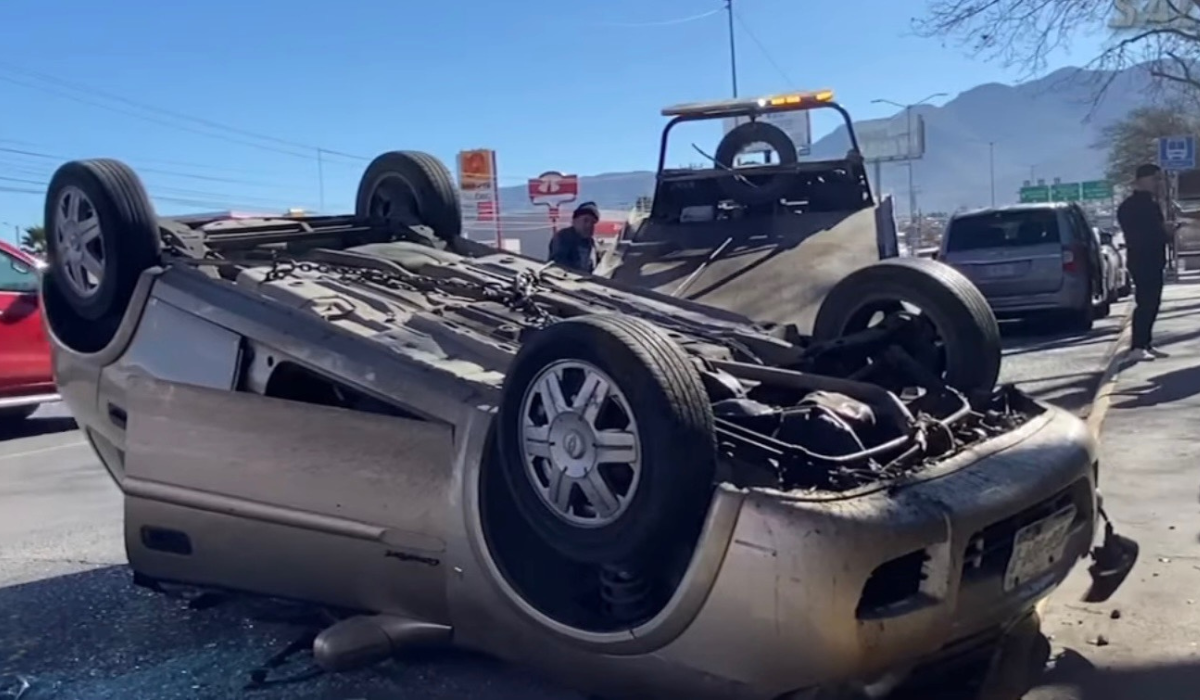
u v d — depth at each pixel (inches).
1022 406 186.2
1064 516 162.2
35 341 443.8
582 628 150.3
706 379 168.9
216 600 210.1
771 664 137.8
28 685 179.5
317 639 165.8
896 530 135.7
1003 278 615.5
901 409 165.2
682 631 142.6
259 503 178.4
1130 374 404.2
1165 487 255.6
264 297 191.5
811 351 198.4
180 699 173.0
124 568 243.8
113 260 203.8
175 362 194.2
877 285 203.8
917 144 1991.9
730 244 398.0
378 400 172.2
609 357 141.0
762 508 136.4
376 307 192.5
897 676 145.8
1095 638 182.4
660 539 140.2
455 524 159.5
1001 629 159.5
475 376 167.6
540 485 149.9
